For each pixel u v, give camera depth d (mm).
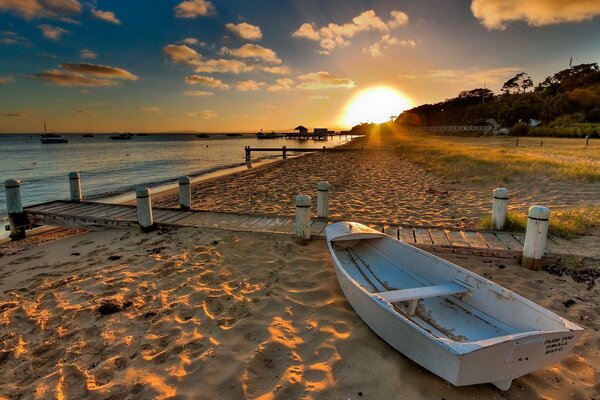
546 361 2748
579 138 41375
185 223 7449
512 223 6715
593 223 6652
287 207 10367
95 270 5383
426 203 10086
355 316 3971
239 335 3646
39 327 3832
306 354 3350
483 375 2625
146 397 2807
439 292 3627
